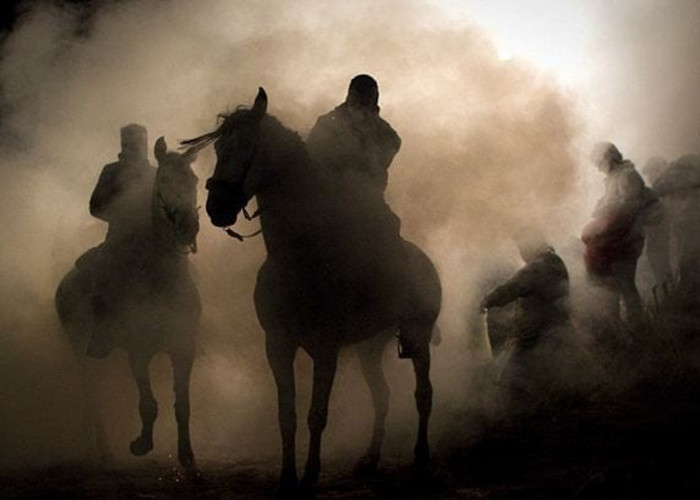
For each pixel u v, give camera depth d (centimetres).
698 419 916
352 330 791
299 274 758
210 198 730
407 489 799
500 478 809
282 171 756
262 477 887
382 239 811
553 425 961
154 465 966
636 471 711
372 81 841
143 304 877
